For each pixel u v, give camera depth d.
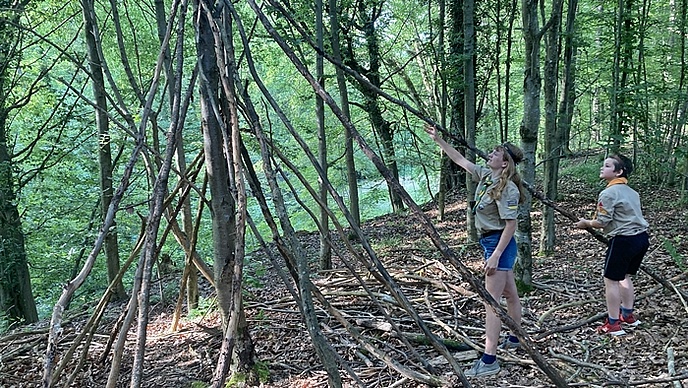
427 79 11.88
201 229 11.23
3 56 7.91
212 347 4.56
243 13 7.32
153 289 6.96
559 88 11.50
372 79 10.67
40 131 8.91
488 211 3.74
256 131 2.16
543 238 6.95
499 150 3.72
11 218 8.64
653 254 6.46
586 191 10.82
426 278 5.89
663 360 3.80
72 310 6.92
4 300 8.51
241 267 1.86
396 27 12.51
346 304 5.27
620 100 8.05
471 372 3.77
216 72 3.12
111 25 8.73
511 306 3.99
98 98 6.68
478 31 9.98
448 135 3.35
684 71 9.56
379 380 3.76
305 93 11.33
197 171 3.65
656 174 10.40
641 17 8.88
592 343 4.20
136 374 1.64
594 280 5.74
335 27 6.86
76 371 2.80
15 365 4.55
